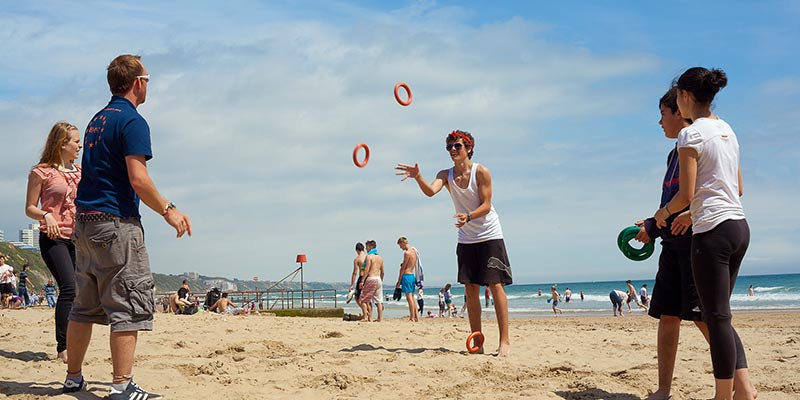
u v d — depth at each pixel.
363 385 4.94
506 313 6.46
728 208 3.72
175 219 3.81
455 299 61.81
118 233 3.79
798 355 6.46
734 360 3.74
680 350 6.82
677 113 4.25
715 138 3.76
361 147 6.31
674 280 4.34
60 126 5.36
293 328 9.56
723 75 3.88
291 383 4.98
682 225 3.91
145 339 7.45
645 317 24.83
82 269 3.91
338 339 7.94
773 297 49.91
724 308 3.74
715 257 3.71
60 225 5.37
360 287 14.24
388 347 7.17
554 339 8.51
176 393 4.42
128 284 3.82
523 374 5.38
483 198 6.32
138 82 4.07
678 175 4.19
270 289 23.00
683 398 4.46
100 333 7.62
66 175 5.39
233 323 10.53
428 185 6.29
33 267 102.94
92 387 4.30
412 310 14.83
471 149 6.43
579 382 5.02
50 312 12.37
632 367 5.70
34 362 5.39
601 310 38.97
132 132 3.80
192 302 20.67
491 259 6.38
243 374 5.23
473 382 5.07
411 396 4.65
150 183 3.75
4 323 9.19
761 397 4.54
